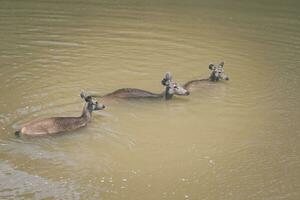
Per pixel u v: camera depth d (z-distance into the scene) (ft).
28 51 89.86
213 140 62.90
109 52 92.27
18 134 58.08
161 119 67.67
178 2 142.31
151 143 61.05
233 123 67.87
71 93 72.69
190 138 63.05
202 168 56.34
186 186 52.75
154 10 129.70
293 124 68.23
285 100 76.23
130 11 125.90
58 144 58.39
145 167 55.67
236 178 54.80
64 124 60.80
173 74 83.87
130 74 82.38
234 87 80.48
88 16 117.60
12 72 79.10
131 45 97.40
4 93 70.90
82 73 81.05
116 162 56.08
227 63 91.45
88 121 63.93
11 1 127.44
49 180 51.37
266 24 122.21
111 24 111.86
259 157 59.26
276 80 84.48
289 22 125.18
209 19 124.06
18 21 108.99
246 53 97.81
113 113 68.08
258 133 65.31
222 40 105.60
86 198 49.11
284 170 56.80
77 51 91.61
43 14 116.67
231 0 150.41
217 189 52.54
